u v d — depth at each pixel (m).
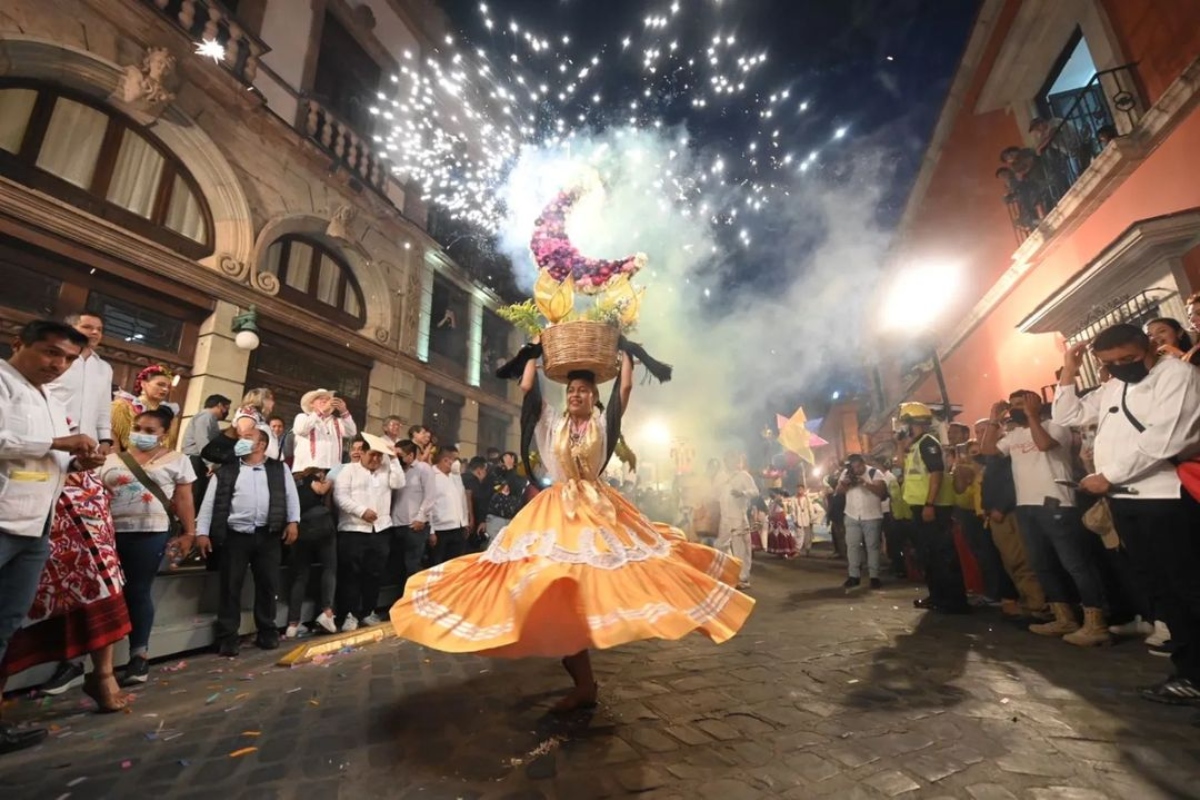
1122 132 5.98
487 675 3.45
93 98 6.91
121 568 3.34
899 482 7.51
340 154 10.28
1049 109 8.34
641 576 2.25
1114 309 5.81
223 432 4.43
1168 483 2.72
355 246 10.52
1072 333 6.77
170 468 3.75
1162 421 2.69
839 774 2.04
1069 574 4.40
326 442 5.80
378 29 11.76
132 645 3.43
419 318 12.29
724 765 2.12
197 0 7.86
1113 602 4.28
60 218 6.19
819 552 15.16
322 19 10.36
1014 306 8.71
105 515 3.06
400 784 2.01
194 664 3.88
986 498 4.93
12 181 5.82
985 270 9.90
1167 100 5.03
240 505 4.27
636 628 1.94
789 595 6.83
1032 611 4.76
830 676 3.28
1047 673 3.20
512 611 2.11
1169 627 2.75
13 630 2.43
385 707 2.87
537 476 2.84
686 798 1.88
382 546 5.34
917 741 2.31
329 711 2.82
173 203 7.70
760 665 3.54
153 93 7.03
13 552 2.42
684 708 2.76
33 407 2.50
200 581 4.48
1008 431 4.70
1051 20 7.41
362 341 10.48
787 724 2.53
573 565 2.19
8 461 2.41
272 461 4.59
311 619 5.20
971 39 8.98
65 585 2.82
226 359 7.88
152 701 3.06
